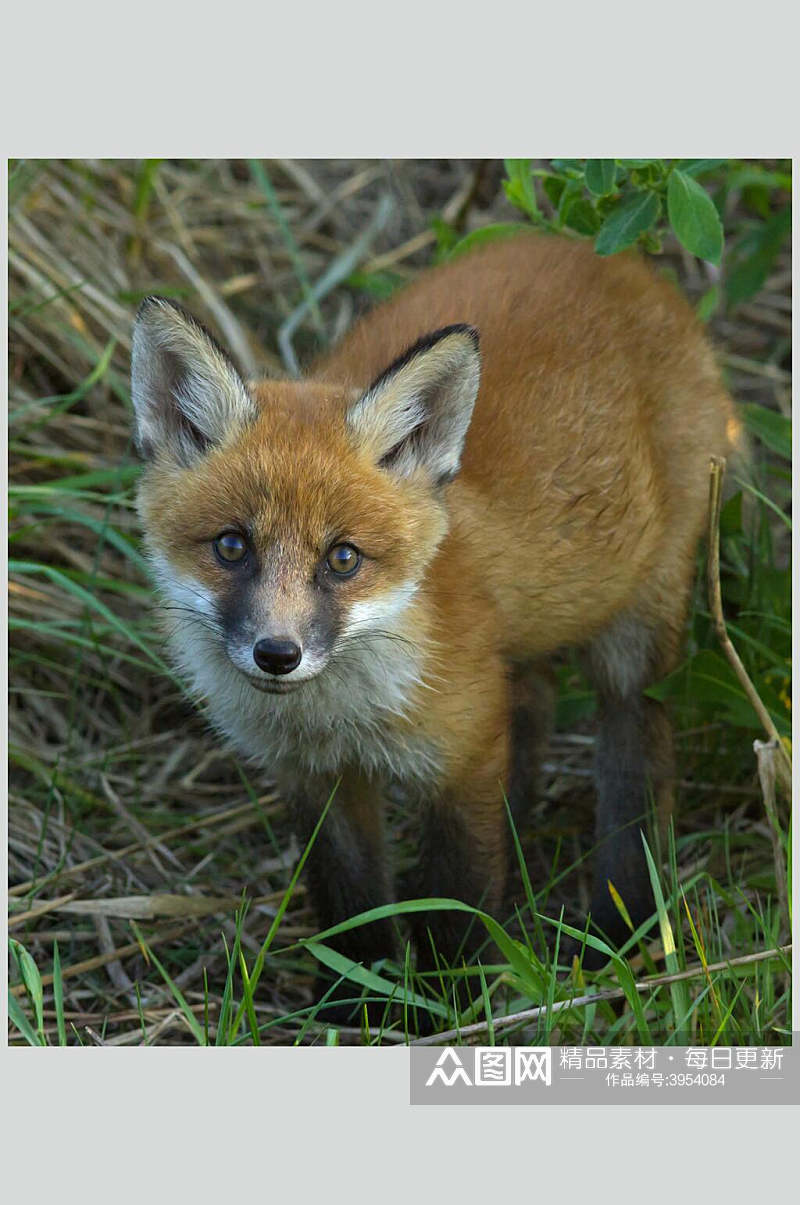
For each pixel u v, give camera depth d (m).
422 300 9.73
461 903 7.98
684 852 10.55
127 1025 8.88
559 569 9.28
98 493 12.48
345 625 7.77
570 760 11.98
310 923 10.07
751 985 8.68
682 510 10.09
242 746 9.02
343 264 14.52
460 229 15.09
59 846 10.41
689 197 9.40
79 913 9.59
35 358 12.91
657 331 10.01
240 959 8.10
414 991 8.85
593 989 8.18
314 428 7.91
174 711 12.16
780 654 10.75
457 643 8.52
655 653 10.23
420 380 7.94
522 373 9.19
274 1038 8.80
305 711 8.52
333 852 9.16
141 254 14.28
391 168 16.38
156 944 9.67
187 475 7.99
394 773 8.76
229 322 13.49
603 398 9.41
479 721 8.69
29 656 11.45
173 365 8.08
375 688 8.34
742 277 13.86
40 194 13.55
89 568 12.30
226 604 7.73
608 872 10.03
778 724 9.98
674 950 8.17
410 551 8.00
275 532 7.66
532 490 9.05
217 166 15.90
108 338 13.23
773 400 14.41
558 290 9.71
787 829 9.39
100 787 11.17
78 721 11.76
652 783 10.17
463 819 8.84
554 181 10.99
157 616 8.95
